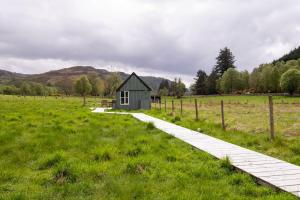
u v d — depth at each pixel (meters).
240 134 14.90
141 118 23.62
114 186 6.88
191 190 6.75
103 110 36.09
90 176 7.64
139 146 10.81
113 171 8.03
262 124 19.39
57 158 8.94
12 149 10.71
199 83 134.25
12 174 7.80
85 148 10.91
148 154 9.84
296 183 6.95
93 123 18.03
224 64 132.12
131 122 19.92
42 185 7.14
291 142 12.45
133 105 40.03
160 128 16.92
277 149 11.23
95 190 6.79
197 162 9.41
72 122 19.00
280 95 85.38
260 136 14.02
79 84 115.31
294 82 83.31
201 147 11.55
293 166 8.59
